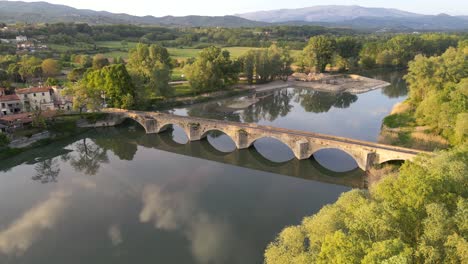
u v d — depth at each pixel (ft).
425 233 82.69
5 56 550.77
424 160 128.36
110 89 362.53
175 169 252.62
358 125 346.54
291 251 102.12
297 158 251.60
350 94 503.61
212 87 471.62
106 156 283.18
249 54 549.54
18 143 280.72
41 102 349.00
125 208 195.31
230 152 288.30
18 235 171.12
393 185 104.01
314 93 518.78
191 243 162.71
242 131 274.98
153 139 325.62
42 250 159.12
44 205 200.23
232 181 230.07
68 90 340.59
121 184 227.40
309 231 106.01
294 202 200.13
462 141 212.43
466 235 78.28
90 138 327.88
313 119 377.50
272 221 179.73
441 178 97.40
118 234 170.50
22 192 217.56
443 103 242.99
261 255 153.28
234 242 162.71
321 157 262.26
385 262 66.03
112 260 151.84
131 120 373.61
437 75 316.19
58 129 315.37
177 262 149.79
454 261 75.41
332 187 219.82
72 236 169.37
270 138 306.35
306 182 228.43
